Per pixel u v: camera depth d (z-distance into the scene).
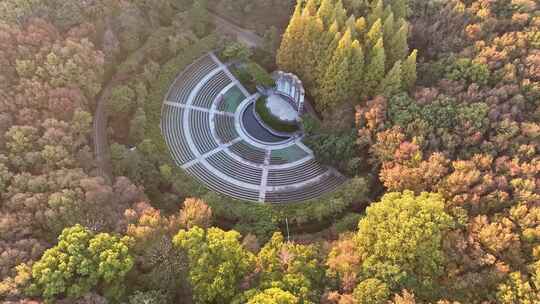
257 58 118.12
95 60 97.56
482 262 71.06
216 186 96.88
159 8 115.81
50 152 80.44
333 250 75.19
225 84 115.00
